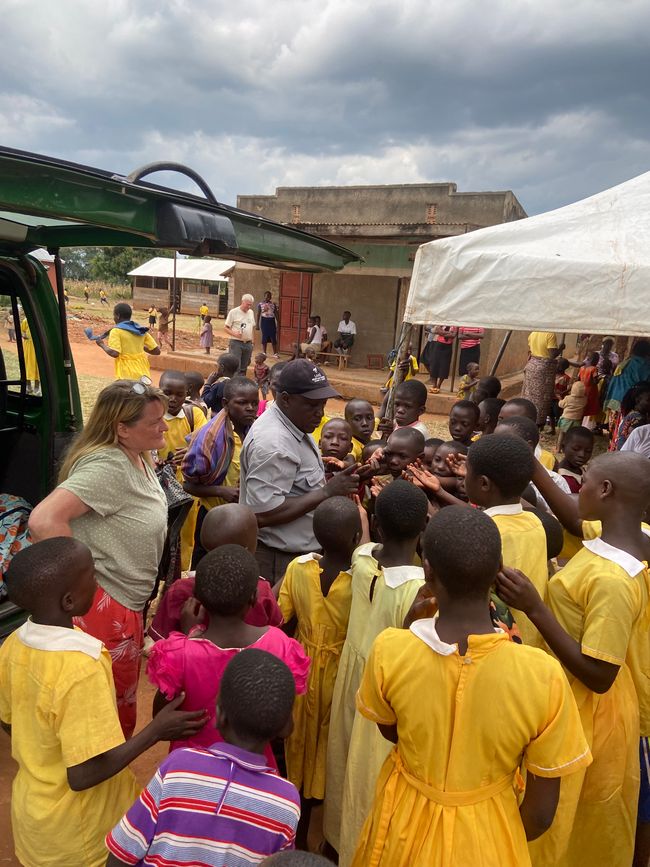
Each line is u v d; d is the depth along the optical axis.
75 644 2.08
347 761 2.47
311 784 2.91
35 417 4.26
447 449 4.01
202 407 5.79
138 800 1.75
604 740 2.38
